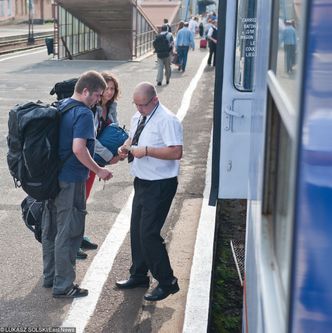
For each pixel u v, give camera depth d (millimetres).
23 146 4414
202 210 6836
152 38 31422
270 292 1819
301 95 1417
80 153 4469
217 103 5883
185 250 5984
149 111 4527
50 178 4512
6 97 15758
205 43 31656
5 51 31219
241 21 5656
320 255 1455
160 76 18219
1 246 6094
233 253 6039
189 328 4332
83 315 4715
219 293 5340
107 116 5449
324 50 1406
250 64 5734
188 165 9375
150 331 4492
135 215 4938
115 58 29547
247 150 5914
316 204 1440
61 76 20453
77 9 26281
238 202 7668
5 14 58875
